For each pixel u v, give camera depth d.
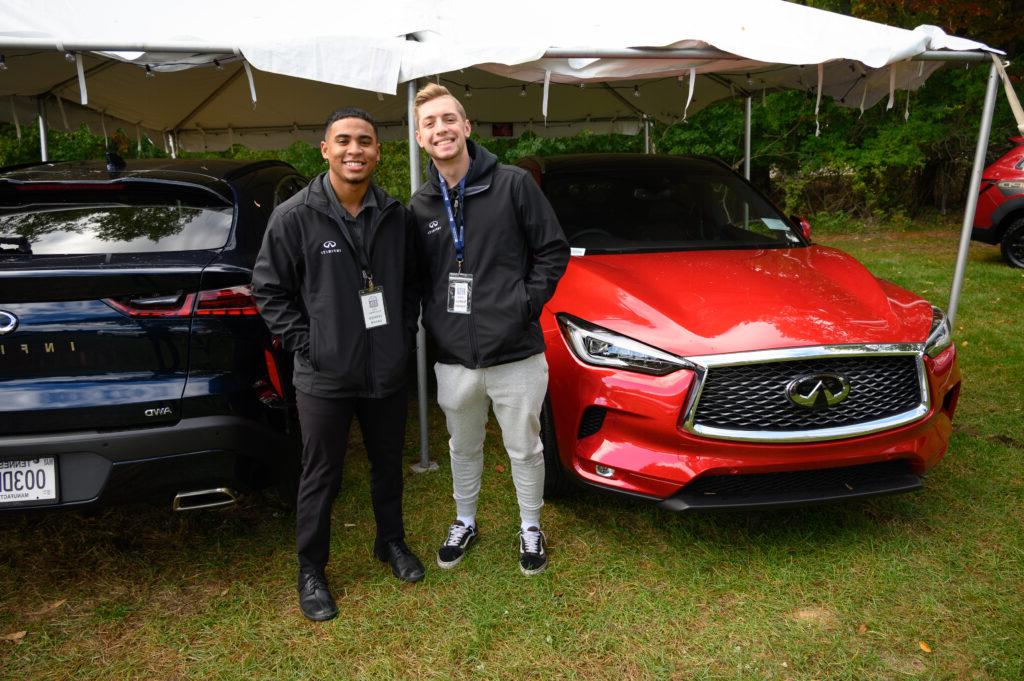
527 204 2.29
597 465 2.65
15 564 2.71
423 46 2.90
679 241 3.65
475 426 2.57
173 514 3.07
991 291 6.97
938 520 2.91
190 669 2.17
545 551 2.70
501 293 2.30
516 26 3.00
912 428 2.59
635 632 2.31
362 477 3.45
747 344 2.48
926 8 11.05
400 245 2.29
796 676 2.11
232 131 6.85
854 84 4.17
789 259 3.35
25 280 2.14
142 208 2.62
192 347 2.29
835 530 2.86
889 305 2.81
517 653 2.22
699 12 3.13
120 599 2.51
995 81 3.63
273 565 2.70
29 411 2.17
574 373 2.69
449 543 2.71
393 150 12.18
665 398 2.47
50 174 2.73
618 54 3.03
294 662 2.20
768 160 12.35
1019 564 2.61
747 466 2.47
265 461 2.44
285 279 2.21
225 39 2.75
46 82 4.43
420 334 3.33
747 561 2.67
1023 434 3.73
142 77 4.71
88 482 2.23
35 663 2.20
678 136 11.38
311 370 2.25
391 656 2.22
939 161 12.34
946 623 2.31
